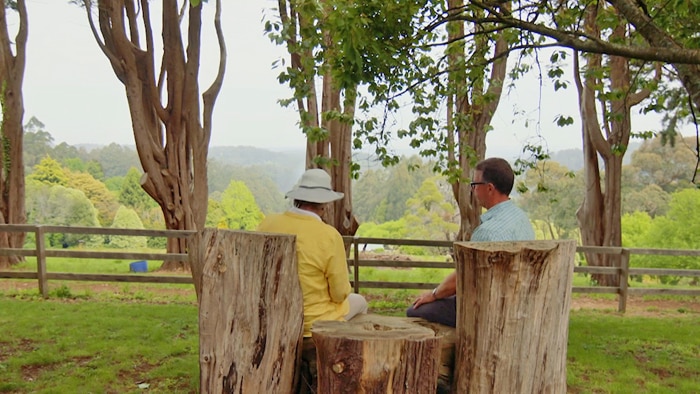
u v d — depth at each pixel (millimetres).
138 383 4105
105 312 6590
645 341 6031
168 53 12109
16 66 11922
